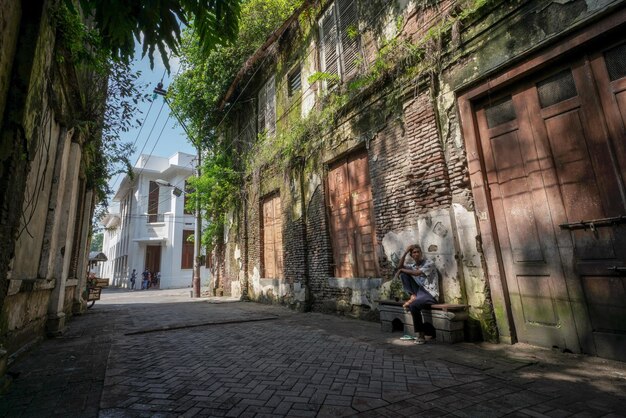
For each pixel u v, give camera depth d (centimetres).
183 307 1135
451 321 481
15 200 360
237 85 1349
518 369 365
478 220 501
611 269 372
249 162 1313
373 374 365
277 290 1074
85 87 757
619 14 367
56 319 630
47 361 453
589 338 389
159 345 542
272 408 285
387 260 668
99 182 1112
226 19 326
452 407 278
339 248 836
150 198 2825
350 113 788
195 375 379
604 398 284
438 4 592
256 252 1234
